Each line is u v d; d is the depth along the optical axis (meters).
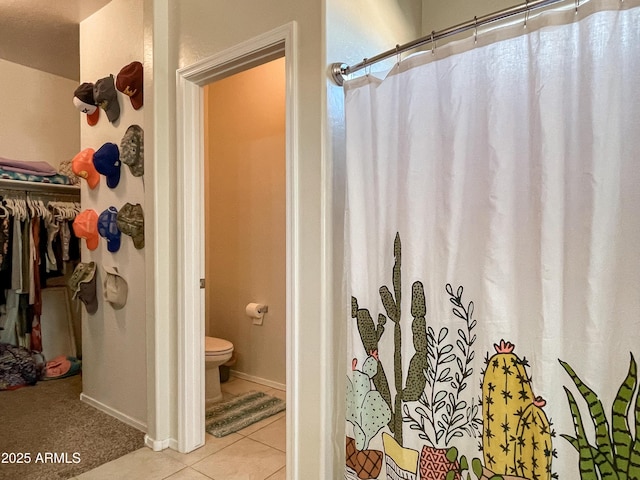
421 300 1.44
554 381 1.17
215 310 3.55
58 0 2.58
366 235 1.63
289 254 1.77
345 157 1.74
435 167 1.42
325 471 1.69
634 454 1.06
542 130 1.16
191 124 2.19
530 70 1.21
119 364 2.59
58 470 2.00
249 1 1.90
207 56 2.06
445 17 2.33
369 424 1.61
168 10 2.27
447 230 1.37
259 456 2.14
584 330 1.12
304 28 1.72
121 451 2.19
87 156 2.72
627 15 1.07
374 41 1.94
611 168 1.08
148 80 2.24
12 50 3.35
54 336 3.73
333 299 1.72
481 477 1.30
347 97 1.66
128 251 2.51
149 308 2.25
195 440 2.21
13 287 3.16
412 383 1.45
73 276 2.79
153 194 2.21
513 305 1.24
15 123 3.62
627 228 1.07
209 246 3.60
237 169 3.37
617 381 1.08
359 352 1.64
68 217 3.49
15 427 2.48
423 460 1.43
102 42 2.71
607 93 1.08
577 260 1.13
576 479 1.14
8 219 3.18
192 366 2.20
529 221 1.21
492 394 1.27
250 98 3.28
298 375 1.76
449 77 1.37
